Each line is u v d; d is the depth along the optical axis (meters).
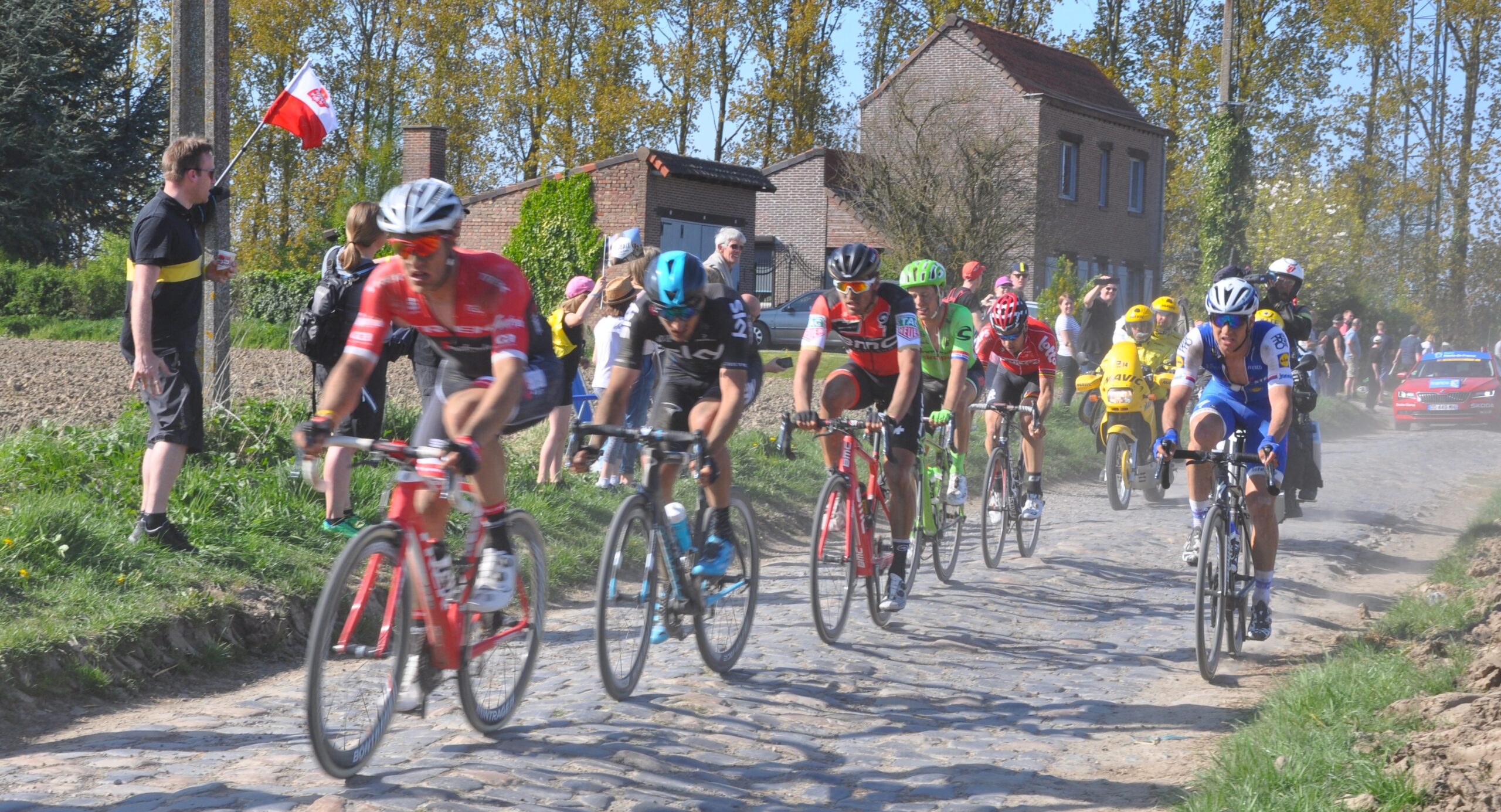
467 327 4.12
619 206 30.11
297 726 4.66
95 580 5.66
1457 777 3.72
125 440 7.74
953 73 34.50
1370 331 36.75
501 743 4.38
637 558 5.03
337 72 47.47
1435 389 23.53
